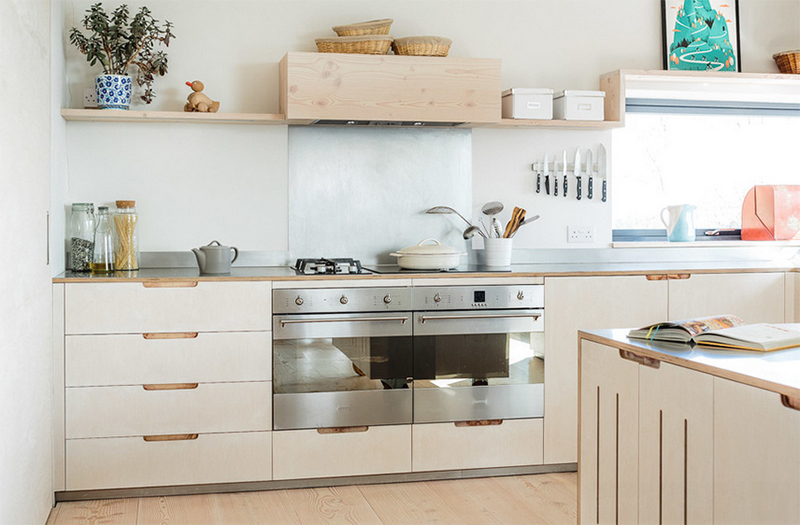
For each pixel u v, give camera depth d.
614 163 4.51
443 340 3.43
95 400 3.16
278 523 2.96
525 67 4.13
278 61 3.85
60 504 3.16
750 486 1.58
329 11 3.89
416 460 3.44
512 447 3.54
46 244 2.97
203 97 3.56
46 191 2.96
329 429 3.37
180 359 3.22
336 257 3.93
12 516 2.29
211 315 3.24
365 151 3.95
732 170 4.68
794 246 4.51
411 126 3.92
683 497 1.79
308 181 3.88
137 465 3.21
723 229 4.65
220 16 3.78
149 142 3.71
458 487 3.40
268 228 3.85
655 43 4.29
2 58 2.15
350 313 3.34
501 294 3.48
